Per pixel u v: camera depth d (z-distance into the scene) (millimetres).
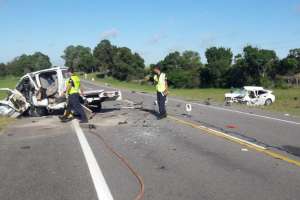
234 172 7637
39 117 18469
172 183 6969
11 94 18734
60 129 14039
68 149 10211
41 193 6594
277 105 29688
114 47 134750
